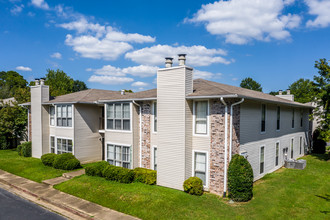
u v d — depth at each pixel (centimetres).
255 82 5528
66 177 1566
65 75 5034
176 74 1258
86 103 1894
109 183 1369
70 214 1048
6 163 2003
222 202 1088
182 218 939
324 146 2550
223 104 1163
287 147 1955
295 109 2152
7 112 2595
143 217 969
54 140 2166
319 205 1059
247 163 1134
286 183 1382
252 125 1377
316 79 2083
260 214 964
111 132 1680
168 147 1291
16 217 1021
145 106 1522
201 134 1248
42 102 2166
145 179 1355
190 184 1174
